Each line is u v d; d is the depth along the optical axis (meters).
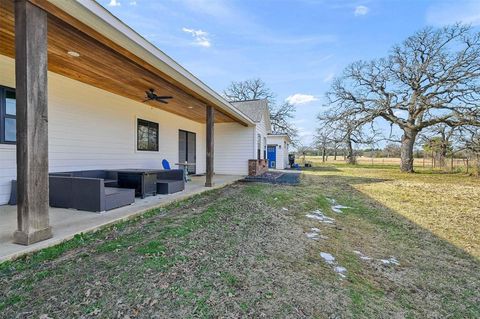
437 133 18.61
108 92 6.69
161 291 2.00
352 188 9.45
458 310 2.16
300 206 5.68
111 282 2.08
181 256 2.63
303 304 2.00
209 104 7.35
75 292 1.93
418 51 17.22
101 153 6.48
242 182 9.54
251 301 1.97
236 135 12.01
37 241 2.66
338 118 19.80
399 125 18.66
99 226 3.33
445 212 5.78
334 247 3.41
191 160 11.41
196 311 1.80
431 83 16.66
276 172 16.08
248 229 3.78
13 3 2.75
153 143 8.62
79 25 3.14
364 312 1.99
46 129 2.77
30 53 2.59
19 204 2.61
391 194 8.23
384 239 3.94
